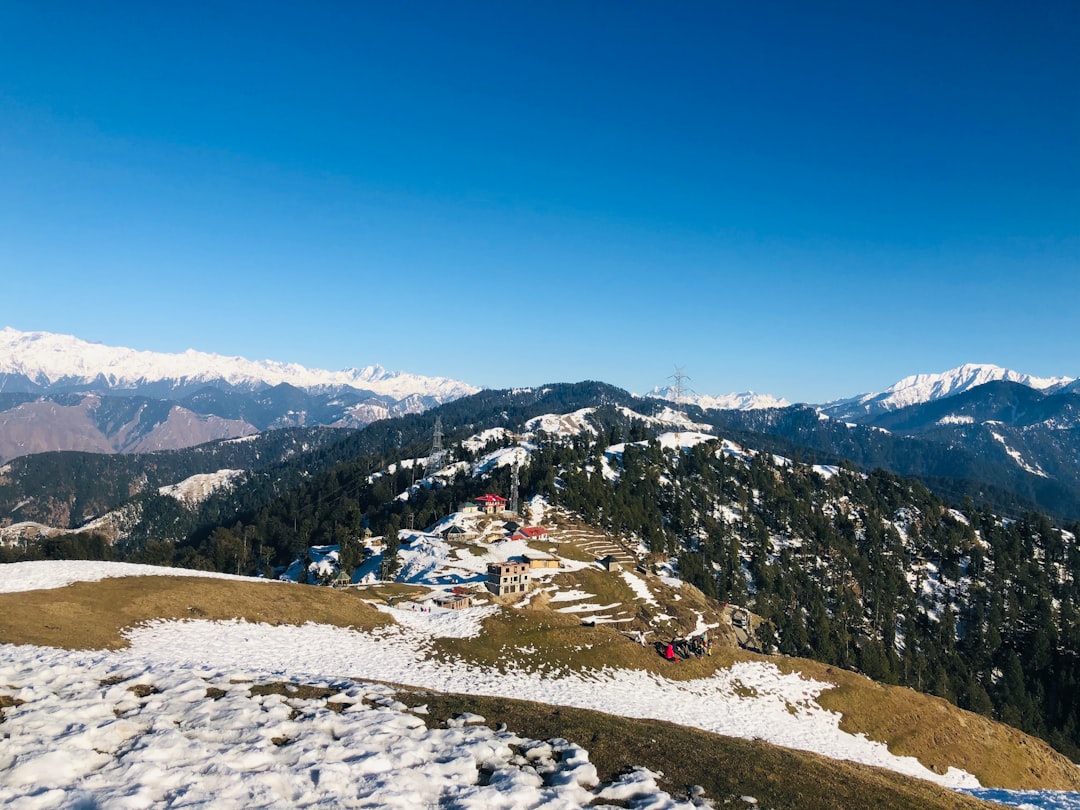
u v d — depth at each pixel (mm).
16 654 37125
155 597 63594
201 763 22203
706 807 24844
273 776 21531
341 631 69750
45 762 20547
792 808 26734
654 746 31016
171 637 55125
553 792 23344
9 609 50719
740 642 137250
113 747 23156
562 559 151125
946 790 37219
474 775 24094
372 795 21125
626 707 67250
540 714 33844
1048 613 183000
